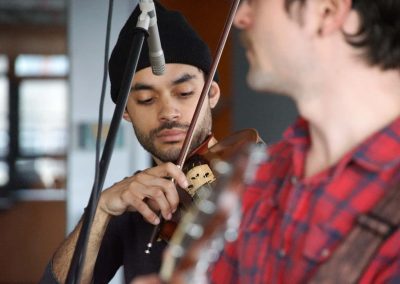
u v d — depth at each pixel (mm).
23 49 11477
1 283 10000
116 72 2230
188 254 1039
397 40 1041
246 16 1087
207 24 6535
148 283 1048
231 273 1226
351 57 1047
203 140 2082
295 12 1048
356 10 1041
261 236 1130
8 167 11250
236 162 1089
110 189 1948
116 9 6203
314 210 1049
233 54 6266
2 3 10875
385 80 1053
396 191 1003
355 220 1015
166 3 6594
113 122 1672
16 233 10164
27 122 11500
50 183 11109
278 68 1069
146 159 6070
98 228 1946
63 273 1989
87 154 6410
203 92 2025
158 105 2113
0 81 11492
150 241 1949
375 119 1053
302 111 1077
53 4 10922
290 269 1061
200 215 1057
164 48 2096
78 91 6426
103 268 2100
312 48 1051
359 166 1038
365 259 984
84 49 6398
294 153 1131
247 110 6223
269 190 1166
